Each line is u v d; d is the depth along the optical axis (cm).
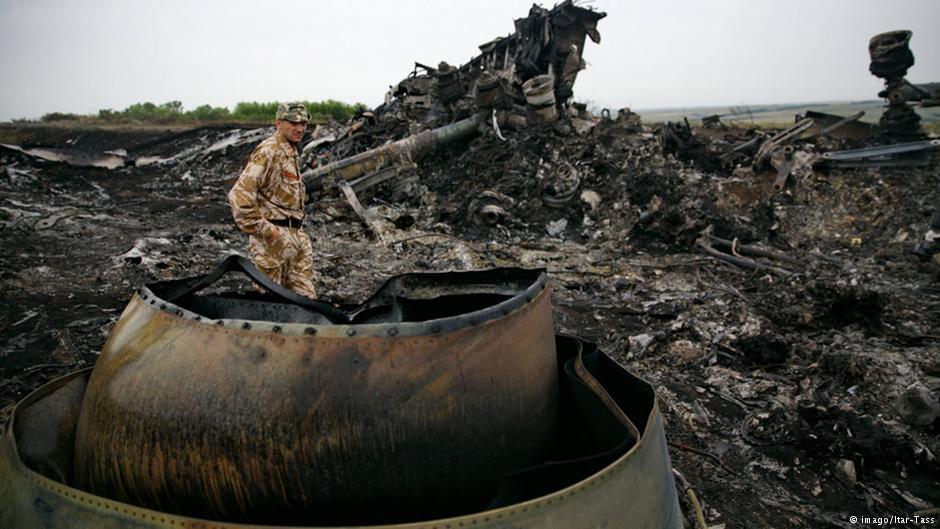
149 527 135
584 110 1449
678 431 372
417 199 1027
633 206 921
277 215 382
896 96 1070
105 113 2652
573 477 154
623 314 579
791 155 998
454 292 234
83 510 142
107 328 467
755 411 392
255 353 149
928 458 335
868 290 549
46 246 692
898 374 431
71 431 191
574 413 206
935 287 680
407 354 150
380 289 241
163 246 721
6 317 474
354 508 148
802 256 796
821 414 371
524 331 172
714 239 802
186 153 1670
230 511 147
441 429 152
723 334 510
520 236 883
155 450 149
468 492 158
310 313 223
